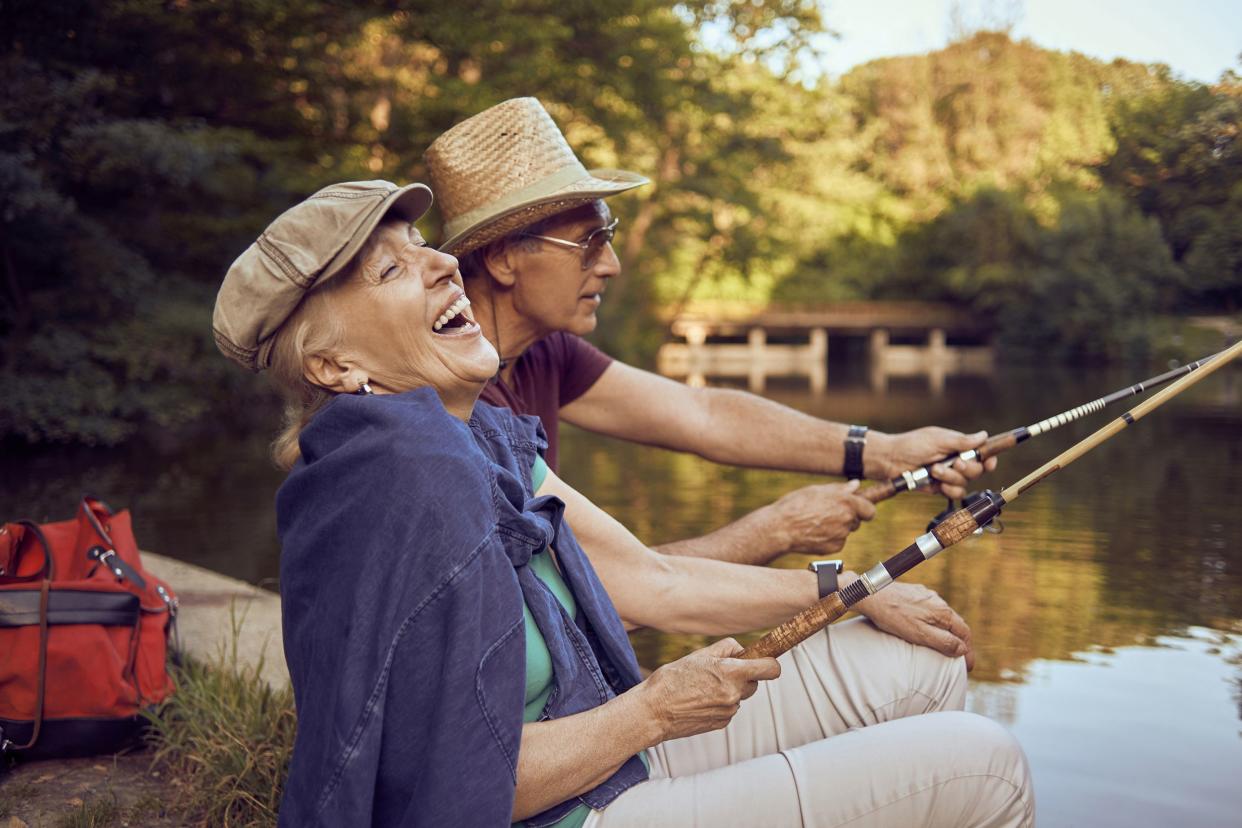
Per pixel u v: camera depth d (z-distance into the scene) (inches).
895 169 1397.6
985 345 1374.3
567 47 731.4
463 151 78.5
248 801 81.7
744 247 1234.6
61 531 101.9
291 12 527.8
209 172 539.2
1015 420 516.7
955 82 1286.9
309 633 47.6
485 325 81.7
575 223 78.7
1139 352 533.6
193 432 514.6
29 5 468.1
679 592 65.4
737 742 59.9
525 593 51.6
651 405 90.8
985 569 177.5
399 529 46.0
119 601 93.4
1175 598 158.1
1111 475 273.0
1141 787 93.5
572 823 50.7
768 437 88.6
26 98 446.9
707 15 1032.8
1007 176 1150.3
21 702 89.6
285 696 94.1
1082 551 189.9
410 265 52.6
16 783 86.6
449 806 44.6
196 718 92.2
